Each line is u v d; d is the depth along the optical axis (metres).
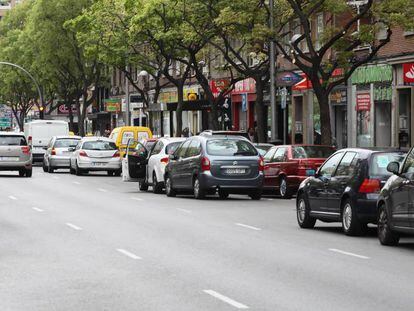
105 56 75.81
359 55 57.16
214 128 63.38
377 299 15.17
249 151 40.81
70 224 28.98
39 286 16.58
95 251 21.94
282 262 20.00
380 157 25.67
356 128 58.78
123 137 67.75
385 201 23.52
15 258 20.66
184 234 25.95
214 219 30.92
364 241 24.59
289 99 69.38
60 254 21.38
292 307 14.38
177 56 70.69
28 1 133.25
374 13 43.16
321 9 46.22
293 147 42.41
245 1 50.22
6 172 72.00
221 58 78.31
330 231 27.44
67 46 101.06
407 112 53.41
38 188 49.22
